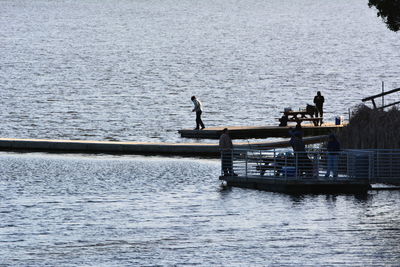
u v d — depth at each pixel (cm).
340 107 16800
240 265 4838
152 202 6794
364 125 8556
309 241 5403
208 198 6975
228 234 5619
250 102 17738
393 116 8538
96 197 7012
